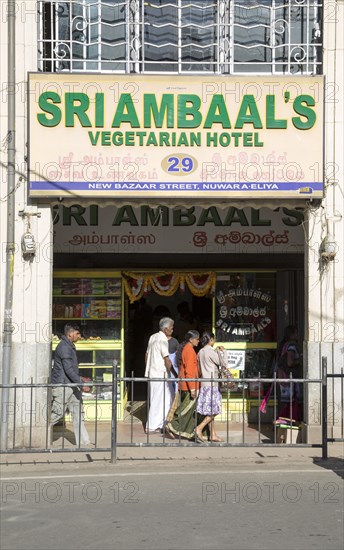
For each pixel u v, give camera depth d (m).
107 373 14.08
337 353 11.74
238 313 14.20
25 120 11.61
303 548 6.67
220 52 12.15
